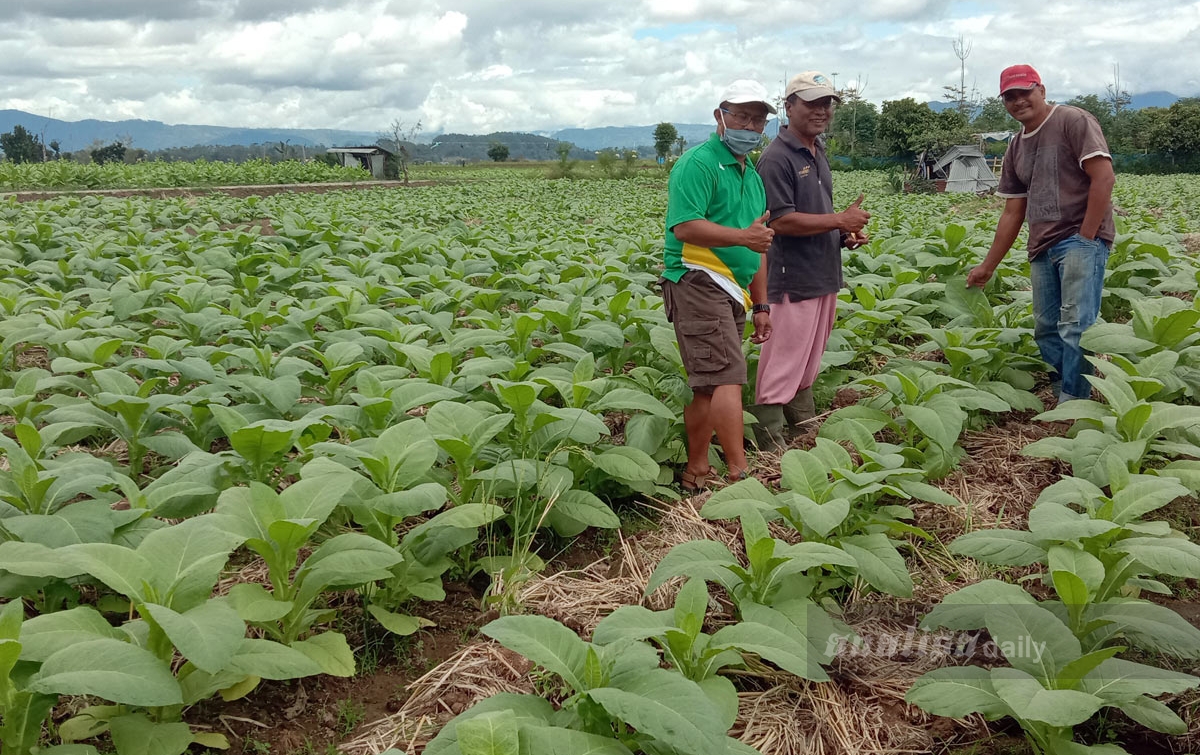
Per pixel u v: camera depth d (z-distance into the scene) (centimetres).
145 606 248
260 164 4216
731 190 474
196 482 358
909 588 335
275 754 291
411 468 358
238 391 511
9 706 235
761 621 299
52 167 3262
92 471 374
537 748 223
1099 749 265
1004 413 604
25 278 933
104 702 303
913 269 888
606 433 424
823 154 546
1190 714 309
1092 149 543
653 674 240
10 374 614
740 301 476
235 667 270
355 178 4556
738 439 486
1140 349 524
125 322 759
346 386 549
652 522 460
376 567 303
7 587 308
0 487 345
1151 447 440
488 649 336
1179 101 6650
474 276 1020
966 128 5422
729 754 238
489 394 497
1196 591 393
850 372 643
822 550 318
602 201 3164
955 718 301
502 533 436
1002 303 905
